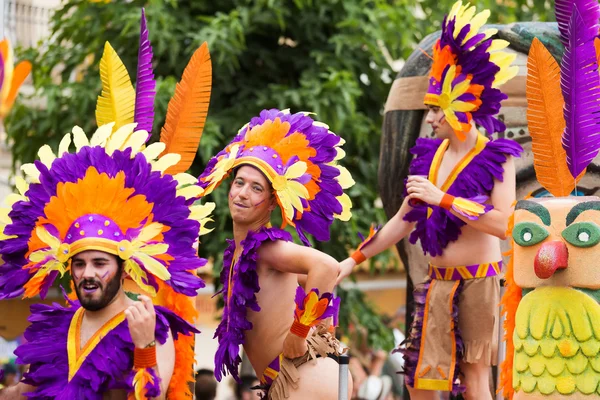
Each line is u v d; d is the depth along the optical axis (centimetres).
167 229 804
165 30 1625
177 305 848
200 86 920
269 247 853
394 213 1252
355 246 1688
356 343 1812
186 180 827
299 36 1733
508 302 847
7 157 2114
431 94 1005
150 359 763
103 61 934
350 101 1625
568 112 838
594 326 796
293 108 1661
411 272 1214
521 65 1180
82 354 786
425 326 1024
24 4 1977
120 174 798
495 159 994
